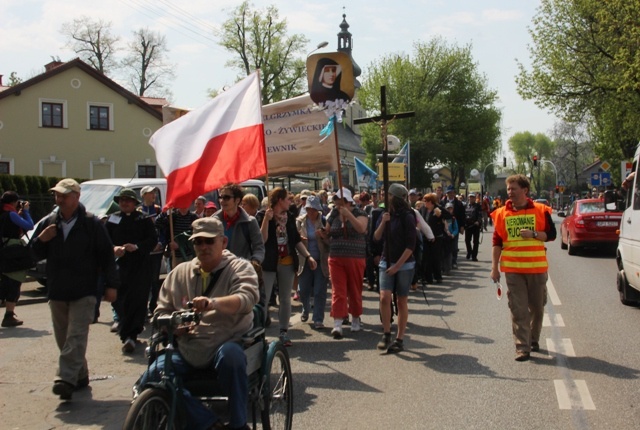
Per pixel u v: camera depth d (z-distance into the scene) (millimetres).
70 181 6355
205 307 4234
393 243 8141
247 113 7348
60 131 37219
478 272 17359
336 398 6242
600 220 20594
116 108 38781
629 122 31984
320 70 8875
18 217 10188
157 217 10547
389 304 8242
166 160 7266
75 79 37562
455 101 57531
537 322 7973
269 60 48562
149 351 4453
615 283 14391
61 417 5824
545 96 32719
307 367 7488
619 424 5359
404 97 55062
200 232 4543
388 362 7648
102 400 6297
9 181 26594
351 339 9008
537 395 6199
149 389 3959
